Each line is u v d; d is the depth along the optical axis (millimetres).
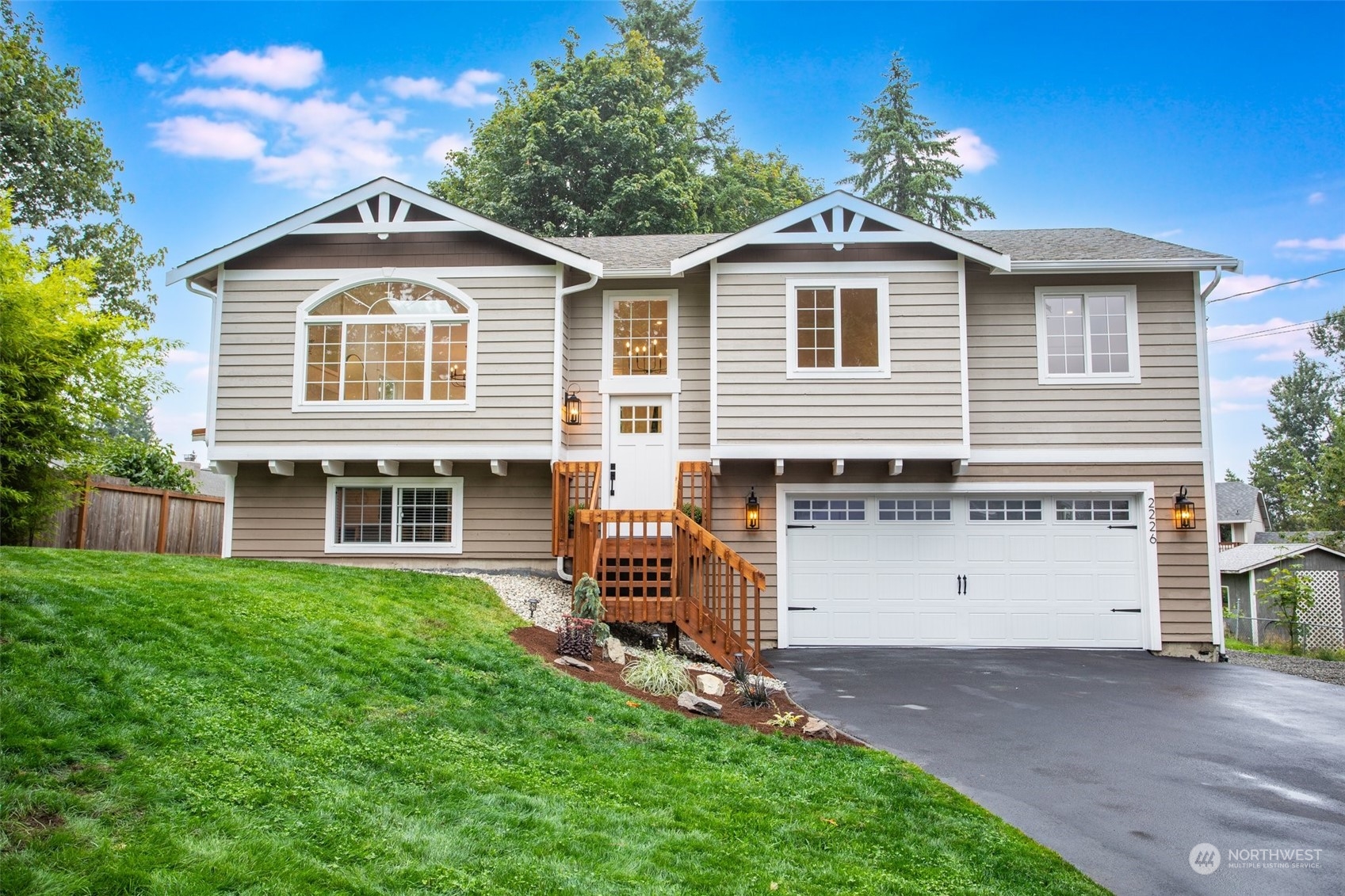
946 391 11695
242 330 12109
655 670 7727
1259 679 10055
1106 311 12461
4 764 3688
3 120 19938
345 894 3309
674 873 4000
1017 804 5566
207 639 5766
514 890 3602
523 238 11859
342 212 12188
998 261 11664
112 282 22641
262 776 4199
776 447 11734
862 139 33094
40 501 10477
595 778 5141
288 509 12469
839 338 11875
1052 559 12227
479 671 6820
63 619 5348
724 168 30812
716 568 11875
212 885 3189
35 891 2955
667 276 12281
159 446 15312
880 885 4145
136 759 4031
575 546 10383
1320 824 5305
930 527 12305
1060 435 12258
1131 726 7656
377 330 12117
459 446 11859
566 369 12734
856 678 9734
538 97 25812
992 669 10438
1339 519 24047
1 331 9586
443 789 4551
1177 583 11992
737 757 5965
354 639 6703
